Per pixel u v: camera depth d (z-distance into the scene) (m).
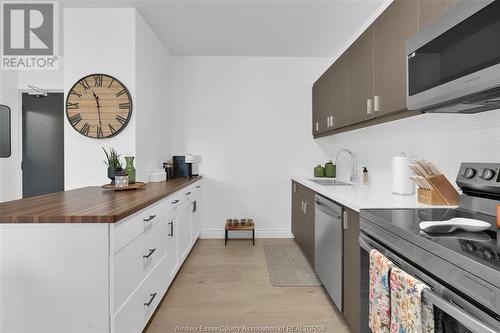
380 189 2.45
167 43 3.49
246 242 3.80
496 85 0.97
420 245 0.98
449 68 1.17
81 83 2.65
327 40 3.40
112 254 1.31
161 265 2.08
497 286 0.68
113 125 2.66
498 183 1.23
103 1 2.55
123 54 2.66
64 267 1.31
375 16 2.73
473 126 1.58
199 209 3.78
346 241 1.85
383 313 1.11
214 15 2.81
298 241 3.50
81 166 2.68
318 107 3.62
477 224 1.05
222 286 2.53
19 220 1.29
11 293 1.30
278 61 3.96
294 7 2.66
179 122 3.93
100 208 1.48
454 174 1.72
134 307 1.58
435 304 0.83
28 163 4.00
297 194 3.58
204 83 3.94
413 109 1.48
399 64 1.74
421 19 1.52
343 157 3.55
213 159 3.96
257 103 3.97
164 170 3.23
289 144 3.98
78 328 1.31
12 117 3.74
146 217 1.76
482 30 1.00
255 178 3.99
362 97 2.28
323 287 2.52
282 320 2.03
